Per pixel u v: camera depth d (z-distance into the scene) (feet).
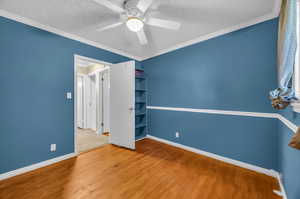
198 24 6.82
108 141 10.80
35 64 6.60
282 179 4.90
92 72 14.19
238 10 5.68
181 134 9.40
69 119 7.88
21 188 5.20
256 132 6.32
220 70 7.48
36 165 6.59
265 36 6.02
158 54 10.79
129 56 11.30
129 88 9.26
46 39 6.95
